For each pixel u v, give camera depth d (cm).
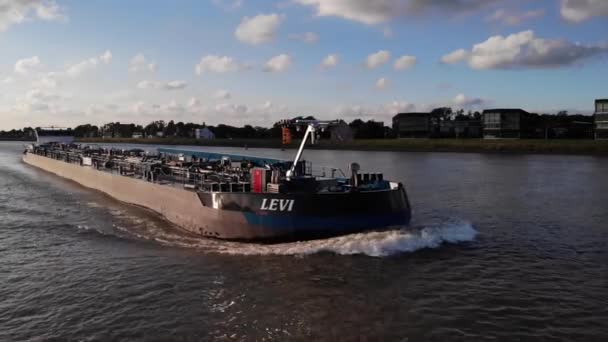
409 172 5644
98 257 1866
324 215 1872
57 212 2888
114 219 2652
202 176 2500
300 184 2056
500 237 2173
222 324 1261
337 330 1223
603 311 1336
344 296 1438
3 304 1408
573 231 2316
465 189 3962
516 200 3338
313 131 2212
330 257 1761
